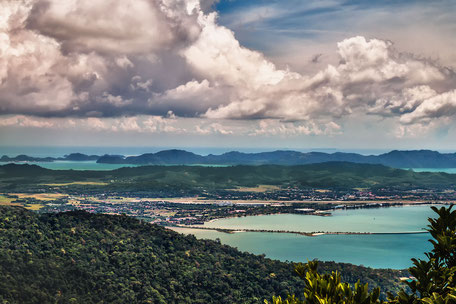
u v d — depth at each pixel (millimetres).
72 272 139250
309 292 20844
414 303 21219
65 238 160000
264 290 153625
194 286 152625
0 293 117250
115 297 135500
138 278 148500
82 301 129000
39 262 137500
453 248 21578
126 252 161250
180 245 181500
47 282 130125
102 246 162750
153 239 180000
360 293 19938
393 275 179250
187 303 142625
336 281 20766
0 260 130125
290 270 172125
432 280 21312
